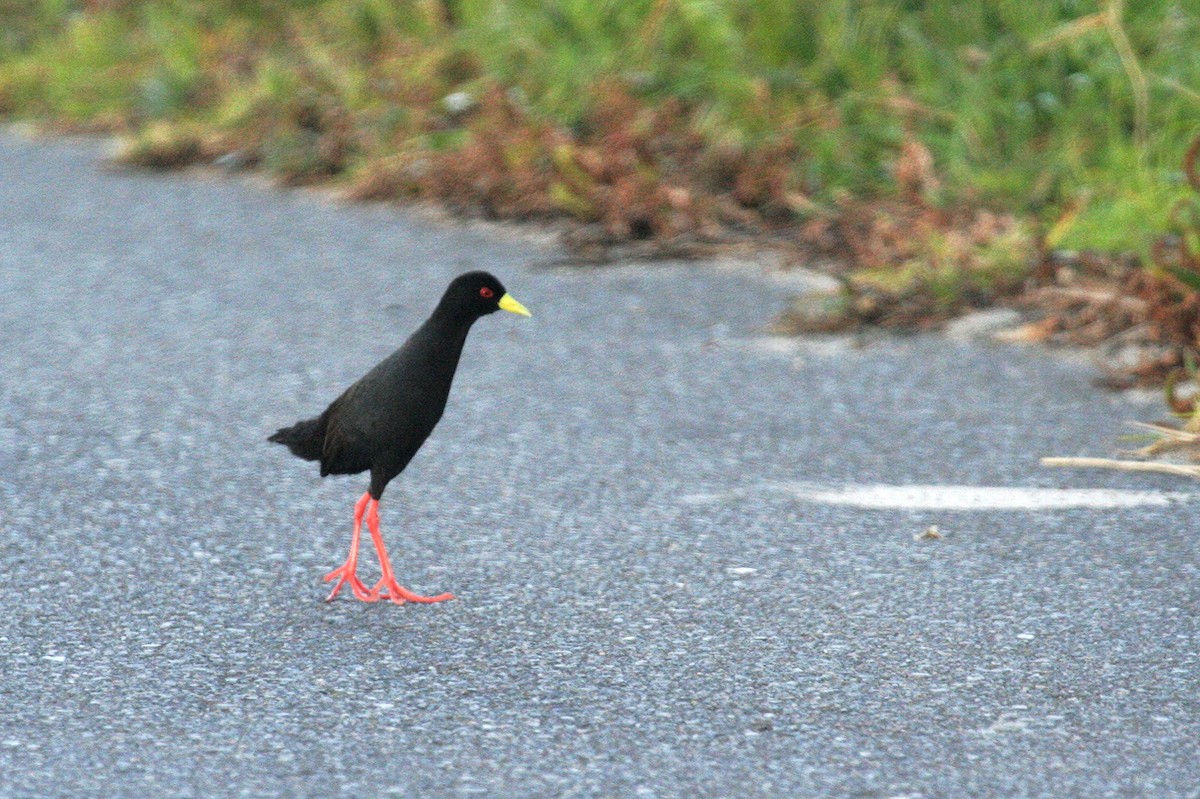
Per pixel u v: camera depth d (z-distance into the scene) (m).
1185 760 6.45
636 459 10.55
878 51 18.12
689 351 13.10
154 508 9.62
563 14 20.03
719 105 18.19
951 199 15.99
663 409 11.62
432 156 19.12
